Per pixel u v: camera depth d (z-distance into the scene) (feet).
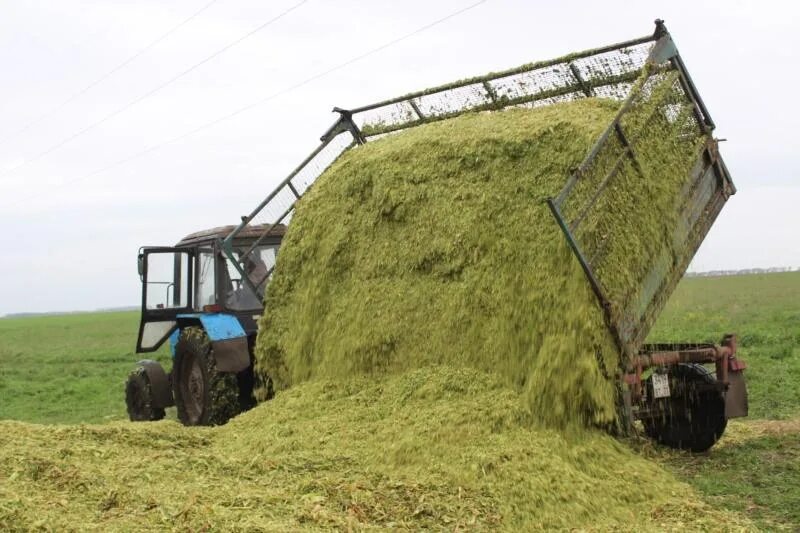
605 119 19.48
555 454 15.60
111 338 119.44
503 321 18.07
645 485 15.62
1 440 19.66
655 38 20.53
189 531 12.78
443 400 17.85
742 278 187.73
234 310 27.96
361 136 29.25
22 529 12.95
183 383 29.01
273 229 28.60
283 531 12.60
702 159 21.22
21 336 138.41
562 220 15.97
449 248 19.93
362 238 22.70
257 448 18.98
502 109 24.91
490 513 13.93
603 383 16.58
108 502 14.57
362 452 17.17
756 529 13.89
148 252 31.48
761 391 30.37
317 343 22.79
